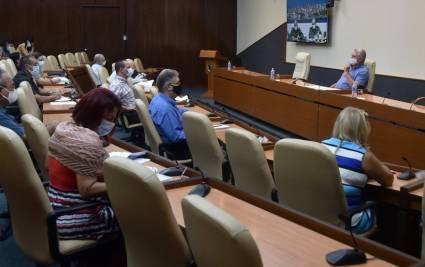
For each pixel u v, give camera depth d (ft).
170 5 41.29
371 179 8.74
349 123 8.58
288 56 34.71
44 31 38.99
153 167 9.30
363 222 8.31
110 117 7.76
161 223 5.42
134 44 41.09
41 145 8.86
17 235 7.54
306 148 7.59
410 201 8.15
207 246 4.39
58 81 25.08
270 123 23.15
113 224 7.57
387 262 5.40
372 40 26.30
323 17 29.48
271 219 6.68
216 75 29.45
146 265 6.10
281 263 5.41
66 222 7.42
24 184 6.73
